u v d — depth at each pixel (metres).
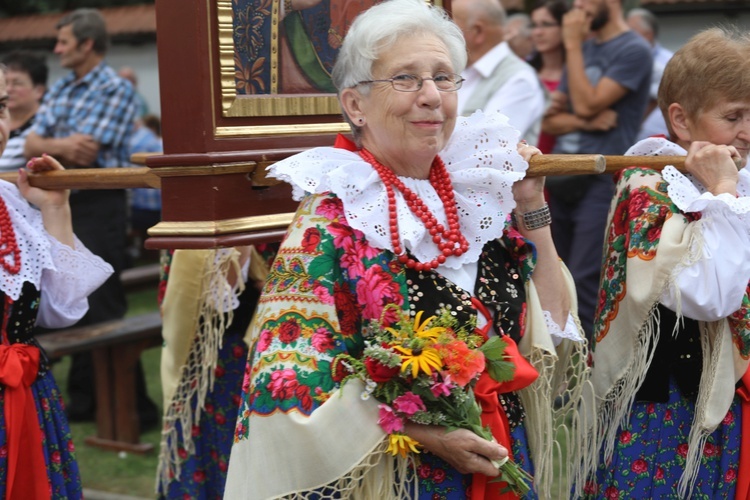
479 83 7.65
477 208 3.35
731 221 3.66
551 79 9.07
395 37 3.17
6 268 4.29
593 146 8.05
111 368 8.14
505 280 3.46
